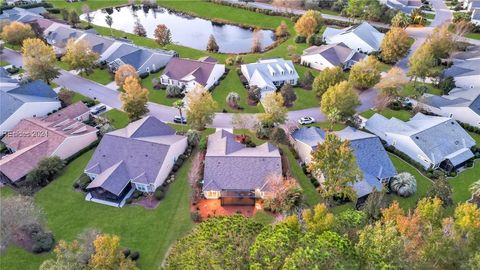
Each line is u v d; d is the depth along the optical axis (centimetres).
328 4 15938
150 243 5819
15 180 6888
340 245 3616
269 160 6781
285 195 6212
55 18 15112
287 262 3294
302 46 12862
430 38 11269
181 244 4256
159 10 16988
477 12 13612
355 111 8525
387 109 9288
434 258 4225
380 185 6700
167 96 9875
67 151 7631
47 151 7412
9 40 11919
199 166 7256
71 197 6719
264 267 3459
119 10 16938
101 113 9169
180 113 8738
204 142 7725
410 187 6656
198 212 6372
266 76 10262
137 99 8481
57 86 10431
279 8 15800
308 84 10369
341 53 11269
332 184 6147
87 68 10806
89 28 14300
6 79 9881
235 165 6750
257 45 12756
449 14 14850
